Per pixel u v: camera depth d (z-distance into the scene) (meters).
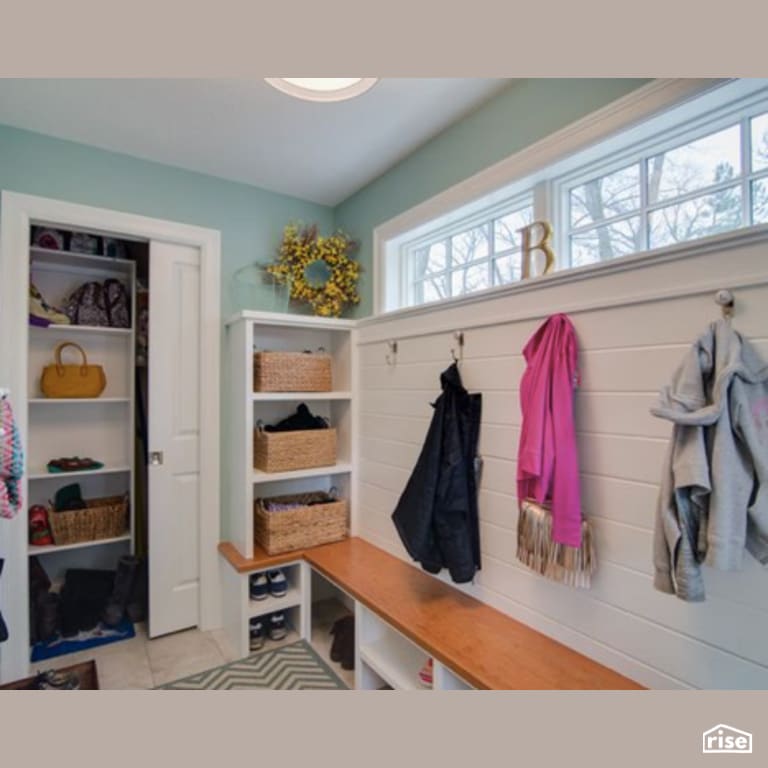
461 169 2.07
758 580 1.07
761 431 1.01
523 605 1.63
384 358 2.39
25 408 2.10
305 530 2.41
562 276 1.48
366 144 2.29
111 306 2.78
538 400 1.44
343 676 2.04
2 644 2.04
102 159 2.30
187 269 2.55
